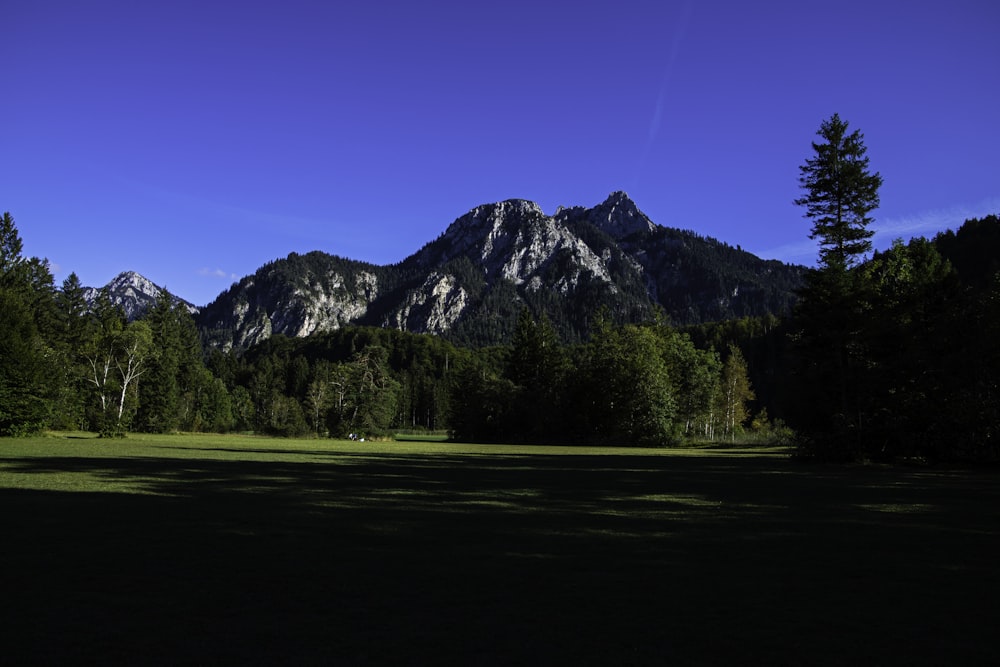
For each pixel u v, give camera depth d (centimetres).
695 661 504
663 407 6725
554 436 7225
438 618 611
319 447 4788
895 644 545
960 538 1045
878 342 3044
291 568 810
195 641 543
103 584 725
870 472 2494
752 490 1797
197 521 1155
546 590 714
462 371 8306
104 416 5550
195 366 9612
